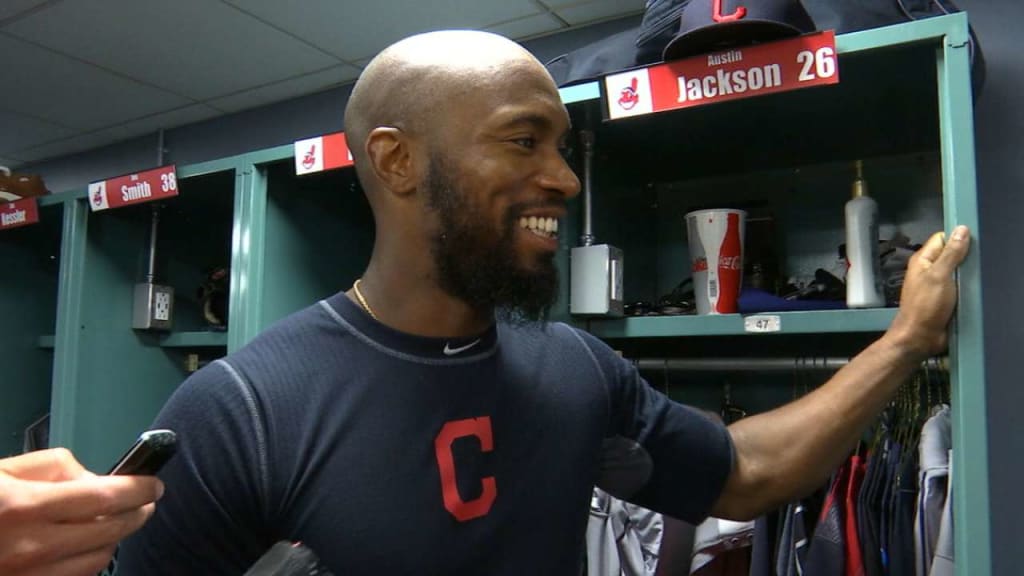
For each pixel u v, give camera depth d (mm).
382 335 728
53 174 3359
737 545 1197
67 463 485
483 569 695
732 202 1602
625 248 1534
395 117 721
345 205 1685
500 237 684
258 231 1434
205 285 1992
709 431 893
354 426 681
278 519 664
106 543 451
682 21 1018
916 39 887
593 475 820
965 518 816
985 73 1348
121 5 1919
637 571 1280
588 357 883
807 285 1263
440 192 686
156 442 479
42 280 2262
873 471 1102
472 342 748
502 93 683
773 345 1537
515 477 737
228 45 2166
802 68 921
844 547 1071
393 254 737
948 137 864
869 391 868
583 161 1296
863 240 1081
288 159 1396
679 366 1479
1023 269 1385
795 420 893
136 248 1931
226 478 657
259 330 1412
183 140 2910
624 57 1239
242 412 671
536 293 705
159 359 1961
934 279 850
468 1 1887
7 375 2143
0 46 2170
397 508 665
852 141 1353
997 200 1420
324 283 1602
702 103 986
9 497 409
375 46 2172
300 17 1981
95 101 2635
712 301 1215
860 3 1029
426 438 696
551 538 750
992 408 1399
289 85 2494
